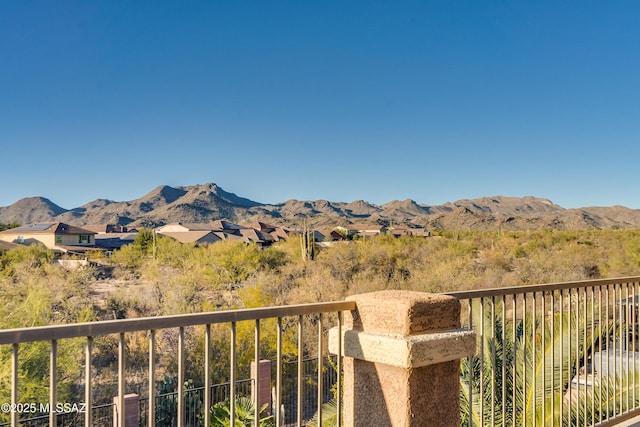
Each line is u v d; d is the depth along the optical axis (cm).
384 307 302
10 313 1412
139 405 1151
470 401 366
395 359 286
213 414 834
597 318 619
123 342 229
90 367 220
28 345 1126
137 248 4662
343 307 315
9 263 3047
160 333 1611
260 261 3391
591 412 500
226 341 1548
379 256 3675
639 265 3203
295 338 1585
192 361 1522
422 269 3366
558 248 4647
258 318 278
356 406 313
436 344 294
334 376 1434
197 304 2217
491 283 2908
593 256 3766
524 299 427
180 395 248
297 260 3788
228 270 3134
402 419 287
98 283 3083
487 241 5288
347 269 3312
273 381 1355
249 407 845
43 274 2512
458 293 357
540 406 525
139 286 2694
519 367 554
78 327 216
